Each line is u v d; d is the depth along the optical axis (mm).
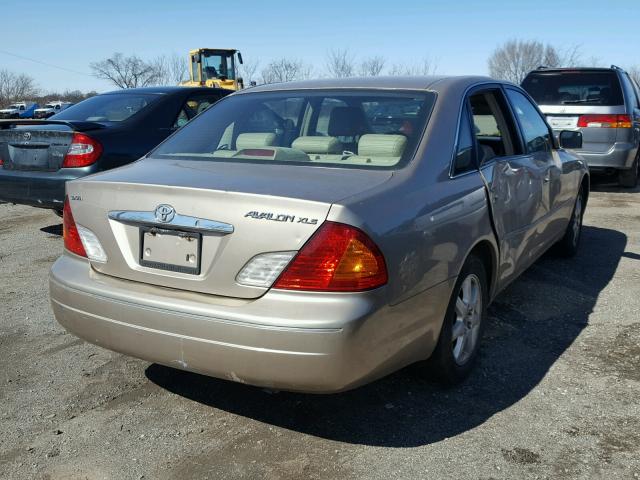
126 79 40656
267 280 2525
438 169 3115
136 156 6156
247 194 2572
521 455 2752
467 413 3102
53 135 5828
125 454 2777
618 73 9344
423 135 3186
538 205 4418
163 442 2865
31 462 2721
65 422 3027
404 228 2699
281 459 2736
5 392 3303
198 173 3012
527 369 3576
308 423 3020
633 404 3174
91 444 2852
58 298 3029
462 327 3342
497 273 3695
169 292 2727
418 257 2768
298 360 2465
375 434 2922
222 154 3453
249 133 3580
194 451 2797
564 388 3350
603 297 4789
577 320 4324
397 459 2730
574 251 5910
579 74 9414
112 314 2812
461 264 3117
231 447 2826
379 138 3172
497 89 4160
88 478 2619
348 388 2574
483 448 2805
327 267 2465
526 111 4652
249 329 2494
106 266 2932
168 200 2730
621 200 9055
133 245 2844
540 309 4535
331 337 2436
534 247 4488
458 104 3500
